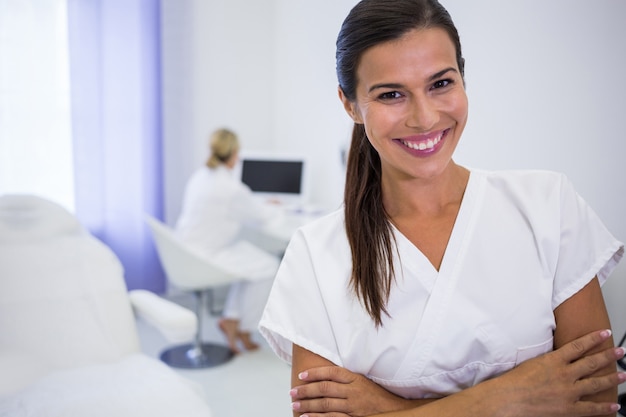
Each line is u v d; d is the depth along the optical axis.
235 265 2.95
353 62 0.78
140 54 3.47
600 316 0.83
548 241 0.82
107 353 1.82
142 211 3.59
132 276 3.62
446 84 0.76
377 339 0.84
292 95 3.81
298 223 3.10
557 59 1.50
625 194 1.32
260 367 2.81
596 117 1.39
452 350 0.82
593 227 0.85
